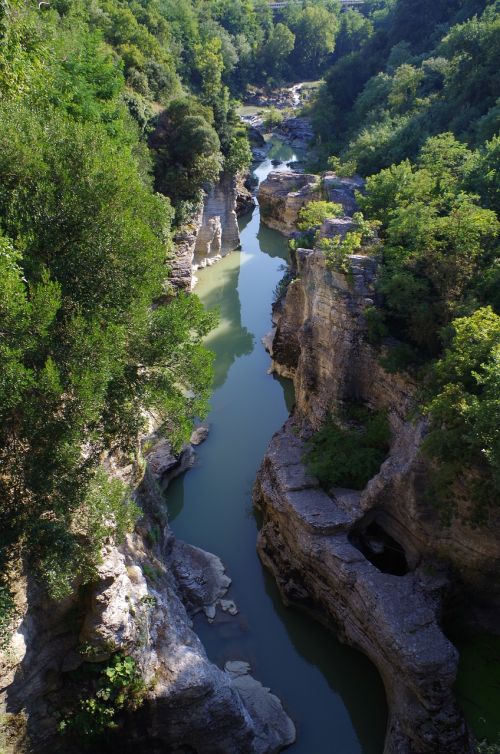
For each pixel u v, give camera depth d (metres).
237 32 124.88
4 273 13.12
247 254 61.06
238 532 27.78
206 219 55.12
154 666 16.94
